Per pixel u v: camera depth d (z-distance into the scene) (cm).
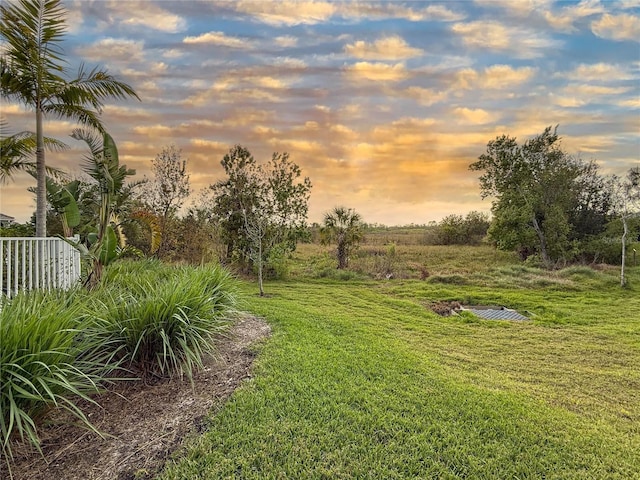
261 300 898
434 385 398
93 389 286
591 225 1920
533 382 461
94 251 584
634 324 823
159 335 349
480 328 769
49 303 308
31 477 219
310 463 247
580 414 362
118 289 467
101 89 913
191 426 280
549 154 1895
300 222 1467
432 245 2666
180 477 225
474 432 301
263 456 250
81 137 642
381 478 236
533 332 742
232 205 1417
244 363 417
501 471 250
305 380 381
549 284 1298
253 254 1248
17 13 781
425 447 274
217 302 528
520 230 1892
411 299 1095
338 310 861
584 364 547
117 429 272
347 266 1616
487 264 1938
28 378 236
